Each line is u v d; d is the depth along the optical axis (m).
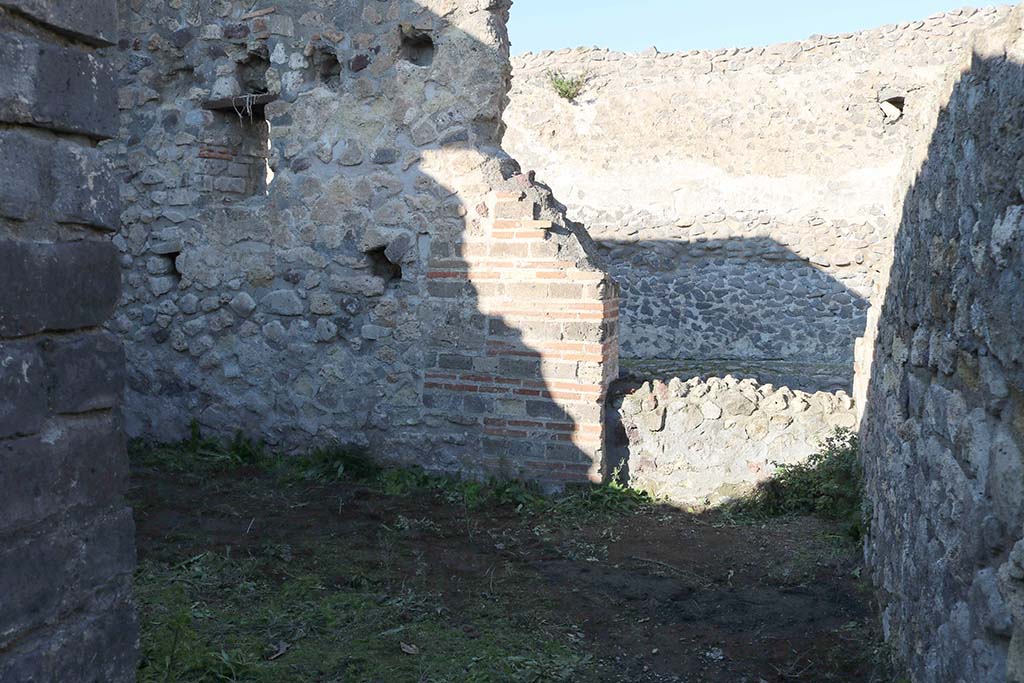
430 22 6.40
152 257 7.20
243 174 7.23
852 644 4.08
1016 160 2.15
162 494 5.93
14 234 1.87
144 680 3.27
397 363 6.62
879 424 4.76
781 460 6.26
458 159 6.38
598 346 6.14
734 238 12.54
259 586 4.49
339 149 6.68
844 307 12.09
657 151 13.33
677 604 4.59
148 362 7.27
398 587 4.61
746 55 12.81
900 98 12.08
